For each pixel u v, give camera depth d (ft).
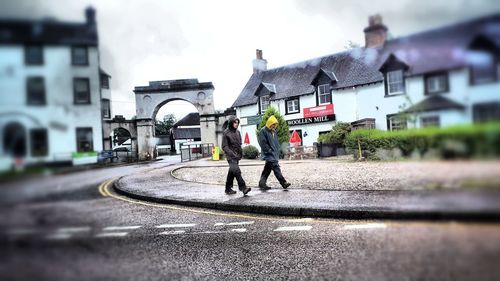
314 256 10.89
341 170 30.27
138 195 24.70
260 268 10.84
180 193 25.08
